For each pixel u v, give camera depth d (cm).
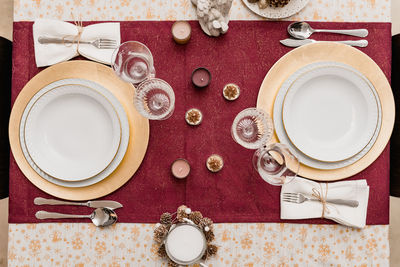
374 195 111
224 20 108
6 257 176
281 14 110
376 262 110
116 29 110
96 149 109
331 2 112
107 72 110
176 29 108
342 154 107
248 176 111
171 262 105
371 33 111
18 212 110
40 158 107
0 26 179
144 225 111
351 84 108
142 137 110
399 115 113
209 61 111
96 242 111
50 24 109
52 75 110
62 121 109
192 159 111
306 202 110
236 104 111
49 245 110
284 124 106
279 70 110
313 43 109
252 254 111
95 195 110
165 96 108
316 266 111
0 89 112
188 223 102
